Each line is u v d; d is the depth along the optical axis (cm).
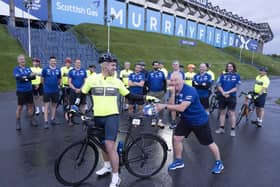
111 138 332
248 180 389
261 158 486
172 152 495
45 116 653
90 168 371
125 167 413
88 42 3002
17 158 450
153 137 393
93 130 346
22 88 612
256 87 761
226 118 852
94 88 334
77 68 726
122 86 346
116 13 4284
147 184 367
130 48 3164
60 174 343
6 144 522
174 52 3762
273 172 421
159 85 727
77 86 716
